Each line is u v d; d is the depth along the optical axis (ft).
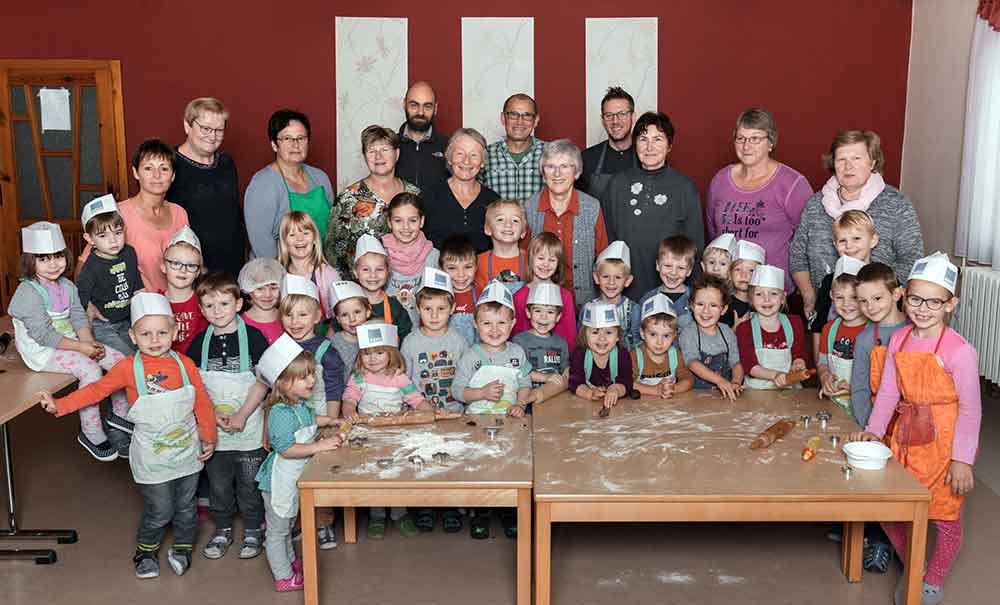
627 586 11.00
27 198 20.85
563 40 19.71
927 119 18.81
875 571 11.41
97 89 19.92
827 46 19.67
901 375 10.61
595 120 19.93
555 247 13.37
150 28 19.71
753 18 19.60
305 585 9.64
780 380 12.30
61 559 11.91
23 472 15.07
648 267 14.70
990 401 18.17
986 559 11.73
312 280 13.29
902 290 11.43
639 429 10.87
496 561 11.78
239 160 20.04
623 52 19.72
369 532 12.54
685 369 12.86
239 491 11.95
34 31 19.77
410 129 16.33
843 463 9.74
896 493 8.98
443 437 10.70
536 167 15.83
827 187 13.82
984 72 16.06
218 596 10.91
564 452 10.13
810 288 14.34
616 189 14.74
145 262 13.29
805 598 10.73
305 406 10.82
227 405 11.72
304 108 19.90
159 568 11.60
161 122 20.01
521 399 12.10
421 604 10.65
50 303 12.17
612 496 8.98
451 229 14.56
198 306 12.82
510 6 19.63
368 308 12.42
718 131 19.93
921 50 19.13
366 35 19.69
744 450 10.14
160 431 11.09
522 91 19.86
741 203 14.89
